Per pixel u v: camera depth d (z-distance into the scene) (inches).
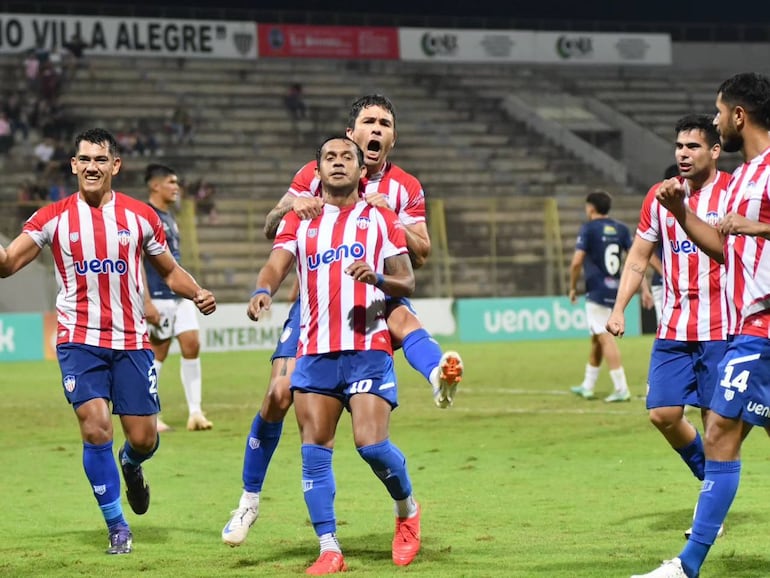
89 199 749.3
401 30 4532.5
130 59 4229.8
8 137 3688.5
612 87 4776.1
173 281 780.0
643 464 1098.7
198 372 1449.3
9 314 2856.8
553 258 3467.0
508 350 2869.1
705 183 794.2
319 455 676.1
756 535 760.3
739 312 630.5
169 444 1302.9
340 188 676.7
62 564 705.6
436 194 4037.9
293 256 705.0
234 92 4286.4
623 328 797.9
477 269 3718.0
